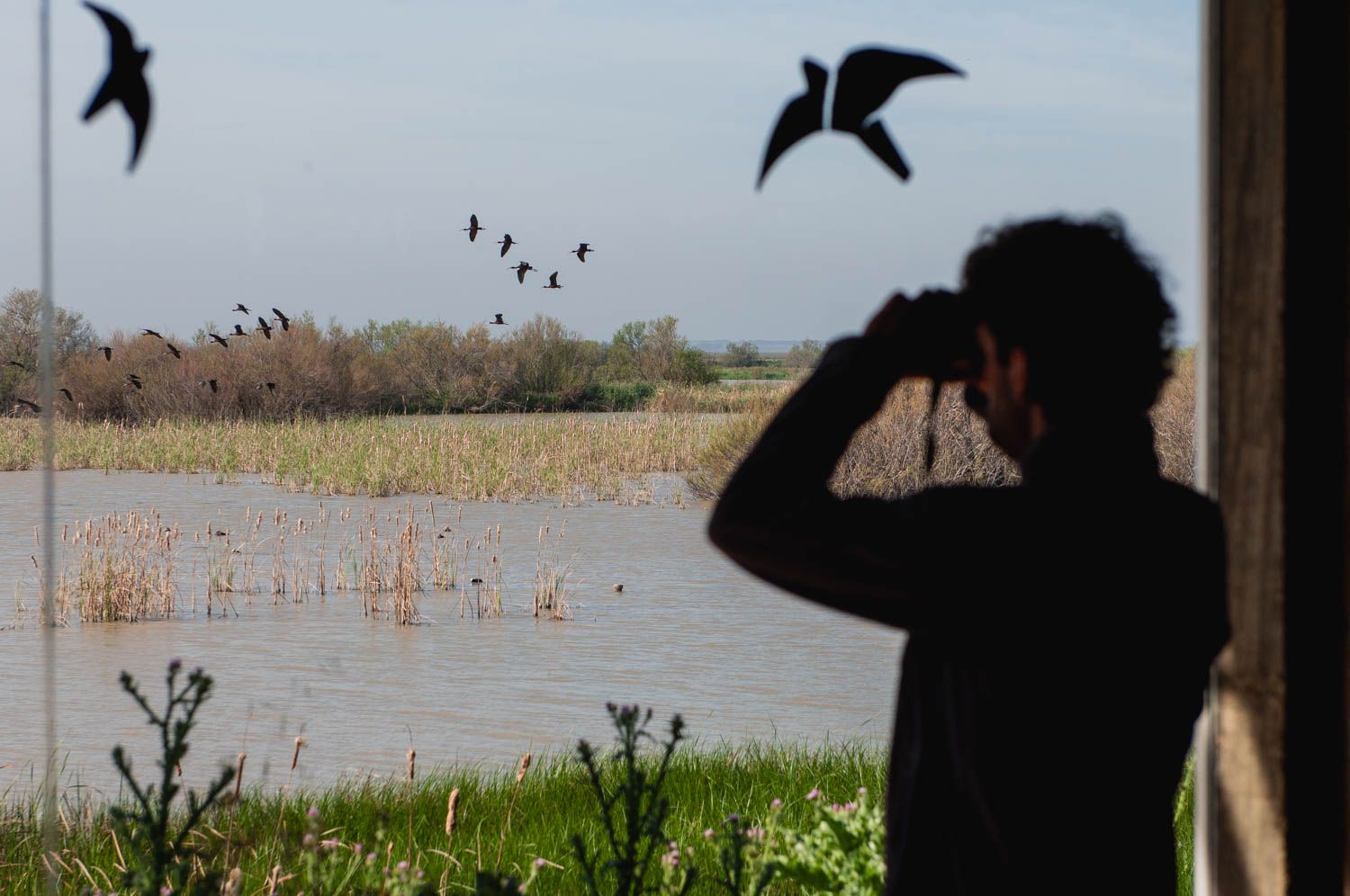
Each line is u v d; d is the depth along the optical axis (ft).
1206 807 8.91
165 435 178.81
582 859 13.16
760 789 32.07
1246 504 8.40
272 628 66.23
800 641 63.26
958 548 7.33
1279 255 8.06
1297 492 8.14
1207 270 8.54
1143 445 7.97
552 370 277.03
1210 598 7.79
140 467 163.94
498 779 37.09
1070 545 7.36
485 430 184.65
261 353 208.85
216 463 160.25
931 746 7.88
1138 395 7.88
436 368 265.54
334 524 110.83
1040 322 7.68
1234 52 8.29
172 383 199.31
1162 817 7.84
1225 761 8.66
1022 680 7.38
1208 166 8.49
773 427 7.82
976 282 8.00
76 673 54.75
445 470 140.67
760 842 17.26
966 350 8.02
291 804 30.78
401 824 29.32
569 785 33.73
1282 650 8.19
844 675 55.83
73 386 197.16
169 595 69.77
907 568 7.34
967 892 7.64
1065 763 7.37
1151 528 7.57
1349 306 8.04
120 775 38.40
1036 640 7.34
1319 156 8.00
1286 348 8.07
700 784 32.78
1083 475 7.64
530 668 56.90
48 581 6.65
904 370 7.96
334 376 218.38
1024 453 7.99
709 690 52.85
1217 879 8.77
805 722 47.37
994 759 7.43
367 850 24.90
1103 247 7.80
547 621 68.85
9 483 144.56
